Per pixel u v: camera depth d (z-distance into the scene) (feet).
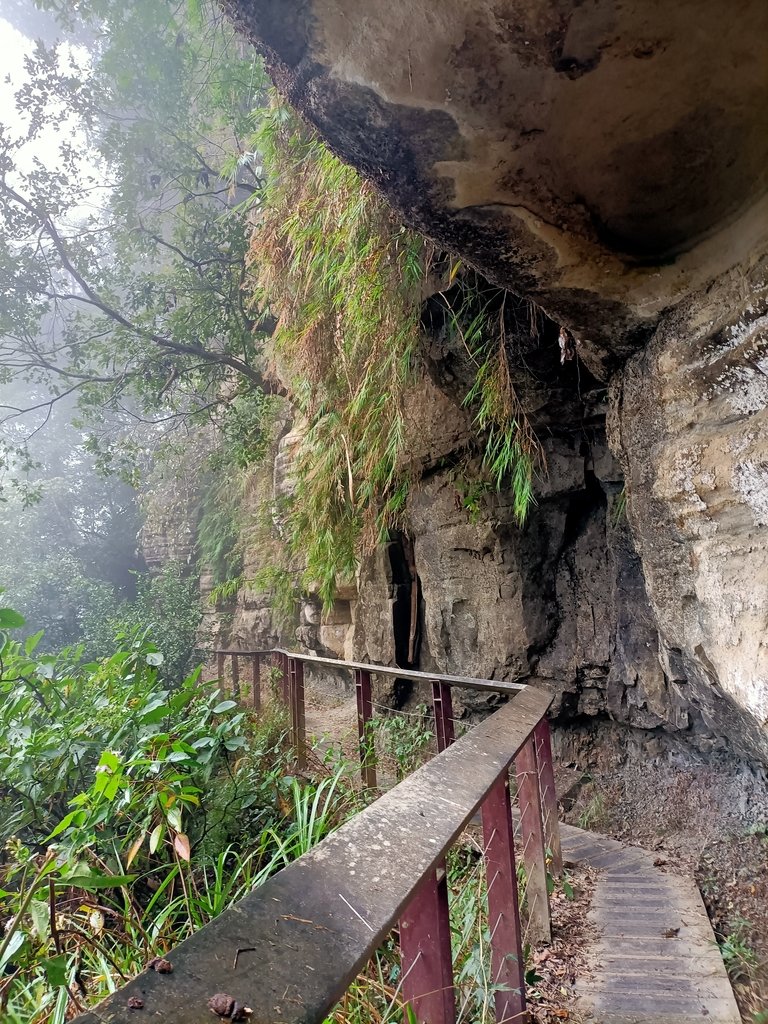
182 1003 1.98
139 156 25.61
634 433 9.05
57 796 9.47
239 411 28.04
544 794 10.15
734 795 13.00
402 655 22.06
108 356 24.90
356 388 14.87
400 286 12.66
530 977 7.81
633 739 15.98
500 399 13.39
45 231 23.88
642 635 14.89
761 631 6.86
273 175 15.70
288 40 5.92
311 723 24.66
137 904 7.68
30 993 5.20
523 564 17.07
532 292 8.19
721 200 6.68
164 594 35.55
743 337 6.71
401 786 4.16
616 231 7.29
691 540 8.00
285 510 27.20
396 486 18.78
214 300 24.39
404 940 3.82
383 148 6.59
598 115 6.07
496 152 6.48
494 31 5.36
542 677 17.04
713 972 7.91
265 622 36.83
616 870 11.23
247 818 10.16
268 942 2.35
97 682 11.45
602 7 5.10
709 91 5.78
